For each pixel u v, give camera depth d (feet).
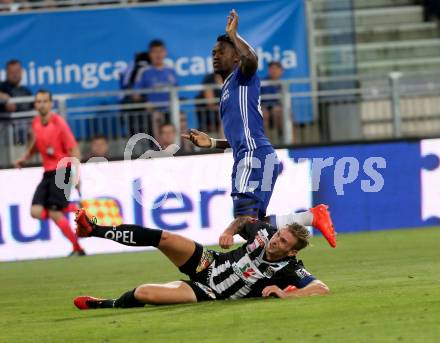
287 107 152.76
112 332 66.59
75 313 78.48
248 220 79.25
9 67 156.15
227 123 87.56
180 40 160.04
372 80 170.60
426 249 120.47
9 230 139.74
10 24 157.58
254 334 62.80
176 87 149.48
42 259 138.00
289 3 161.79
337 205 147.13
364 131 165.48
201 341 61.52
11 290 101.14
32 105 154.10
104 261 128.98
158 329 66.54
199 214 141.90
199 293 78.13
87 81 159.43
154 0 165.37
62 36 158.81
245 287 77.97
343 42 171.12
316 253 122.52
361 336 60.29
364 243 131.64
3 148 147.74
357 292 79.41
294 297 77.30
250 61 85.30
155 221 141.08
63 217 138.10
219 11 161.17
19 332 70.13
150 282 102.22
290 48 162.30
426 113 165.17
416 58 197.77
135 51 159.94
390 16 202.90
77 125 150.00
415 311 68.33
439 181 150.30
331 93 155.74
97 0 164.25
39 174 139.64
